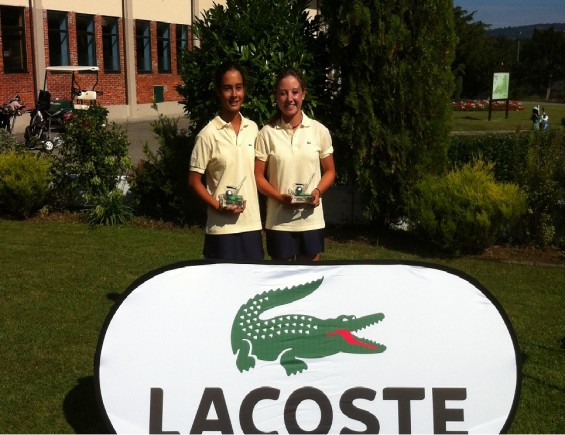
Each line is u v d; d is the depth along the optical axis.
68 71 22.70
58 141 16.14
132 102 28.84
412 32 7.89
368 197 8.22
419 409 3.12
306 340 3.16
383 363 3.15
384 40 7.78
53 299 5.82
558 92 71.06
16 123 22.41
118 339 3.14
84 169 8.89
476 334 3.19
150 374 3.12
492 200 7.31
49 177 9.26
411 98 7.83
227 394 3.10
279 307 3.20
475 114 40.28
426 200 7.52
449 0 7.88
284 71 4.20
